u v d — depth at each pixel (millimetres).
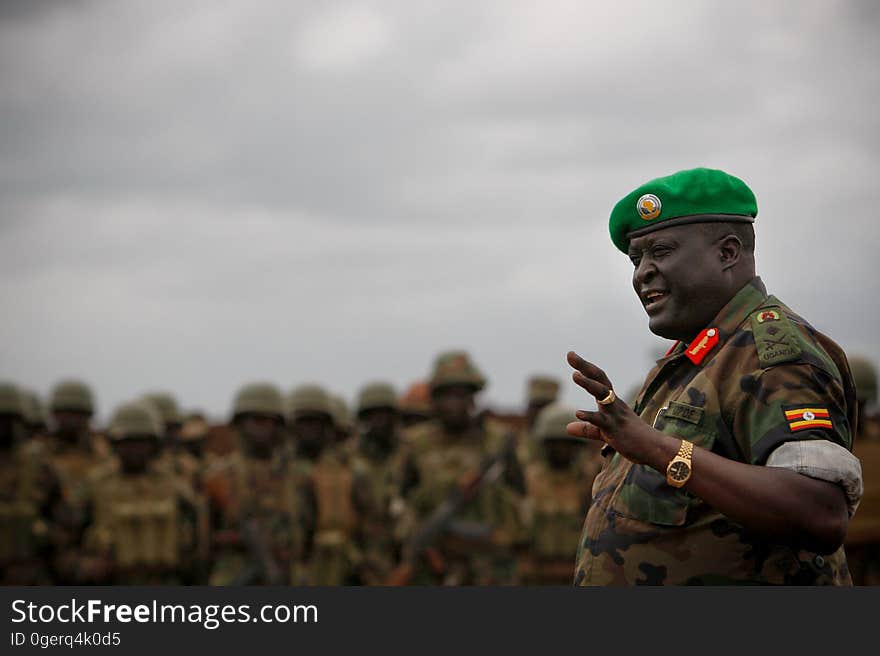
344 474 26984
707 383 7734
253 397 25797
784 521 7031
